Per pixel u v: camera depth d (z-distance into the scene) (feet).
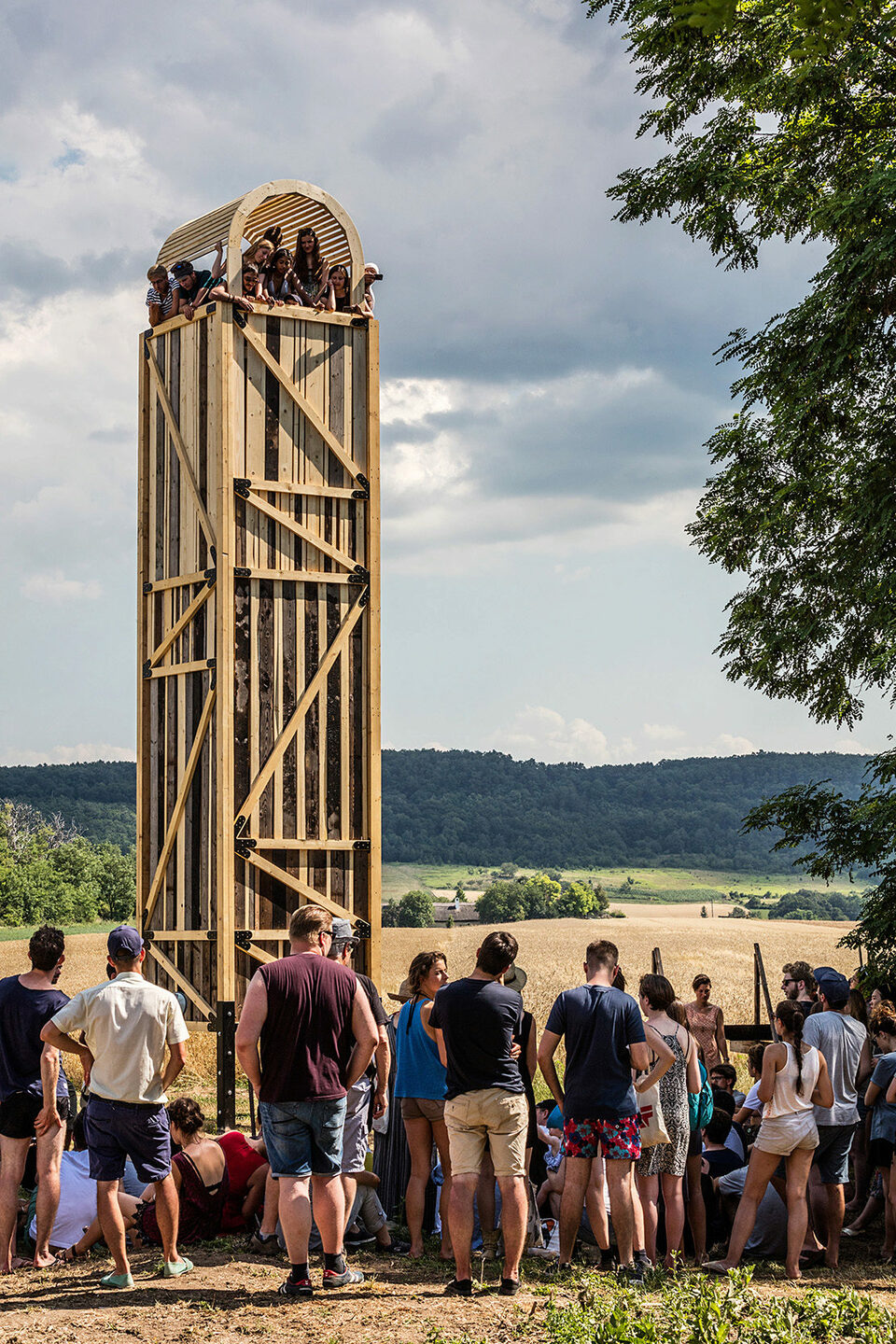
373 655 43.86
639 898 390.83
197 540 42.39
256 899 41.27
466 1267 22.38
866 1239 30.01
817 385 50.24
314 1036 22.24
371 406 44.34
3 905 290.35
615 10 56.44
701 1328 18.84
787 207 56.18
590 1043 24.03
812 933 201.98
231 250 42.04
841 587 53.93
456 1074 22.91
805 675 58.49
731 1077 32.94
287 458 42.68
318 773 42.60
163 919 43.09
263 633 41.98
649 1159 24.99
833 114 53.06
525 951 164.35
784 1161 26.81
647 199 59.16
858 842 48.29
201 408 42.50
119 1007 22.25
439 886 390.01
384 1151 28.86
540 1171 26.76
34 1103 23.66
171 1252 23.08
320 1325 20.17
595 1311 20.04
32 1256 24.71
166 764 43.47
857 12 17.21
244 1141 27.32
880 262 45.83
